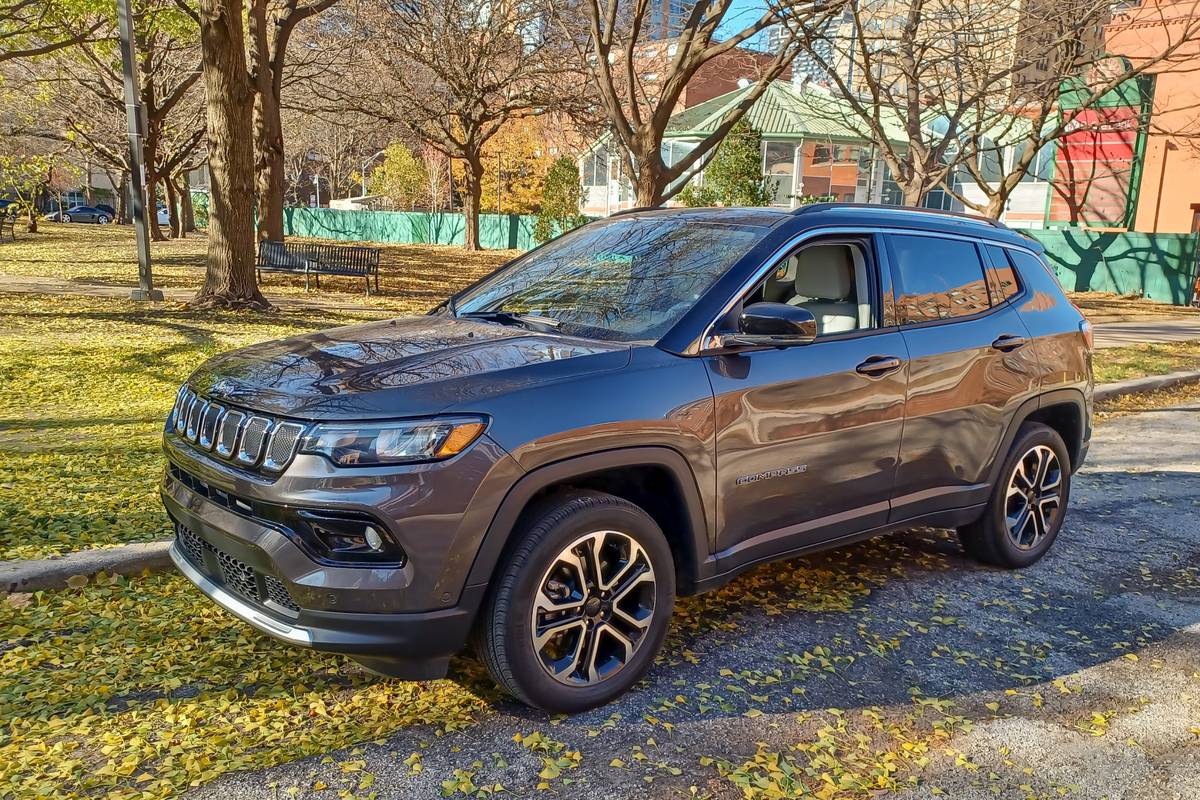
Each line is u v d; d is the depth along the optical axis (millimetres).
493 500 2873
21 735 2928
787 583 4625
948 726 3305
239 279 15766
